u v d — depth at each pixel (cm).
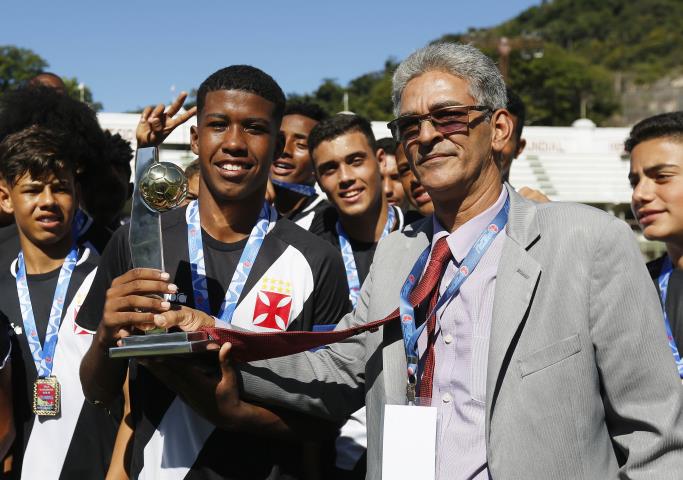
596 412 201
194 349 210
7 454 293
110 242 267
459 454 205
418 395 219
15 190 305
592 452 198
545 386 197
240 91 256
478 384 207
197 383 230
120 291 215
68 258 317
